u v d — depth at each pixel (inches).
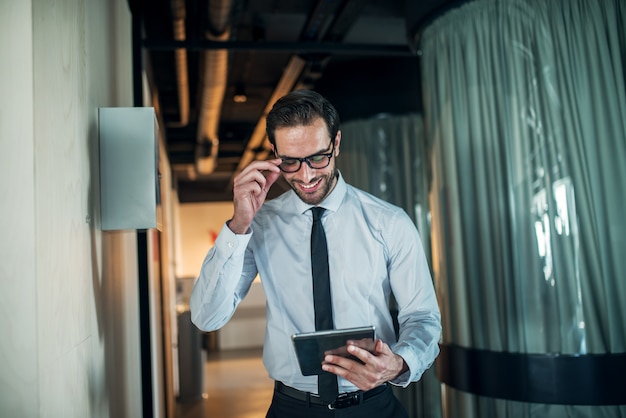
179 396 256.2
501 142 109.9
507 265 108.0
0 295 46.6
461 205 115.8
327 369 56.6
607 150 102.8
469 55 114.6
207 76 183.8
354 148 217.5
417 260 70.6
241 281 74.5
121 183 75.4
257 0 167.8
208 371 331.9
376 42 201.0
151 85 185.0
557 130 104.4
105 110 76.2
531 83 107.0
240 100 259.0
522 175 106.9
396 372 60.1
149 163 76.0
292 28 185.0
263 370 327.9
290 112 62.3
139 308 128.6
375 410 67.9
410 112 215.5
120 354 92.3
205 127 255.1
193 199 490.0
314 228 70.0
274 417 71.4
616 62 104.3
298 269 71.2
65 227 56.2
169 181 302.0
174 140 325.4
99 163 75.5
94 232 71.1
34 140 47.8
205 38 156.4
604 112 103.7
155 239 165.9
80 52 66.4
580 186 102.6
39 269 47.7
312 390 68.7
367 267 70.6
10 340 46.6
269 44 145.3
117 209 75.1
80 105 65.2
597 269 100.8
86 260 65.4
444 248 120.9
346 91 217.9
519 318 105.7
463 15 115.9
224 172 434.9
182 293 368.2
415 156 215.3
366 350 56.8
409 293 70.4
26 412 46.4
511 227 107.5
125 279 102.0
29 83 47.8
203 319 69.1
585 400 99.4
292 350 70.1
